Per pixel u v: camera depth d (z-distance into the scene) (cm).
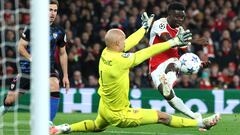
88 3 3014
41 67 873
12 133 1455
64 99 2367
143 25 1334
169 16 1531
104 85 1245
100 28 2856
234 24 2942
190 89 2362
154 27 1543
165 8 2914
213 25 2956
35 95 873
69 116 2019
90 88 2419
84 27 2902
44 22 874
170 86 1530
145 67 2627
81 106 2362
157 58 1547
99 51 2738
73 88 2406
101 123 1298
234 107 2350
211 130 1588
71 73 2698
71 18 2931
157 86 1540
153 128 1620
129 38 1315
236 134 1527
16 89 1532
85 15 2947
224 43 2823
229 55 2802
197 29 2923
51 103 1423
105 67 1238
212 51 2780
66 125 1302
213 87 2689
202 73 2667
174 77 1540
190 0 3091
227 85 2712
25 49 1452
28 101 2209
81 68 2717
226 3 3094
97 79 2706
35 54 874
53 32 1457
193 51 2769
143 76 2622
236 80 2702
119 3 3036
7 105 1561
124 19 2861
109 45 1246
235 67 2780
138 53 1232
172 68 1545
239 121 1812
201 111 2359
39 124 873
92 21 2927
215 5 3086
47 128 878
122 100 1246
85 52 2748
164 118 1270
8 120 1759
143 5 2969
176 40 1208
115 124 1266
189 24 2942
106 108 1259
